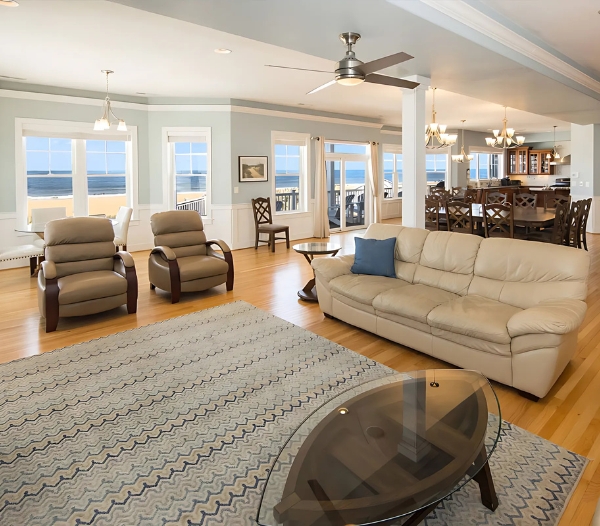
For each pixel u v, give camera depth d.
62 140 6.82
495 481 1.96
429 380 2.18
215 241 5.27
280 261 6.86
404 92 4.67
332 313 4.07
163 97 7.44
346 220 10.49
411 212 4.75
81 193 7.02
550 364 2.50
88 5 3.47
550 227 6.54
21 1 3.39
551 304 2.78
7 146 6.19
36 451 2.18
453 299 3.33
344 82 3.26
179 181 7.85
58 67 5.39
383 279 3.91
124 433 2.34
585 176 9.31
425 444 1.70
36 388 2.81
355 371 3.06
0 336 3.72
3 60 5.07
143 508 1.81
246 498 1.87
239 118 7.72
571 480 1.96
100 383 2.89
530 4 3.39
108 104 6.25
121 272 4.43
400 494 1.45
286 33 3.27
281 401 2.67
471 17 3.35
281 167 8.77
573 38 4.23
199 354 3.36
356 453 1.66
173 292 4.63
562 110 6.92
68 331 3.85
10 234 6.32
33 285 5.39
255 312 4.36
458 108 8.86
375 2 2.71
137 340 3.63
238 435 2.32
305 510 1.40
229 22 3.03
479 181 13.88
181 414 2.52
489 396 2.00
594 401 2.63
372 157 10.59
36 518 1.75
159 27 3.97
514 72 4.45
